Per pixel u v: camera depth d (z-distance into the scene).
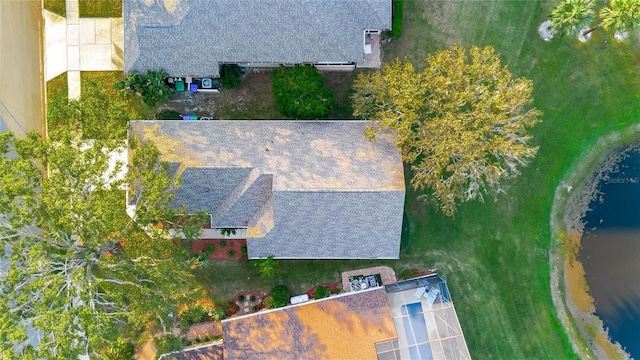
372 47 43.88
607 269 45.88
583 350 45.34
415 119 37.50
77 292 32.59
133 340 43.25
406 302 42.16
